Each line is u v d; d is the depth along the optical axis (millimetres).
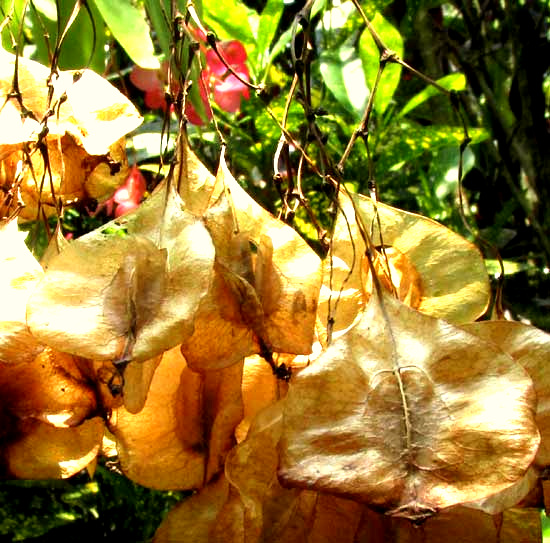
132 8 342
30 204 308
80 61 369
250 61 535
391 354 223
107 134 304
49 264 244
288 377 246
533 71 661
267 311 249
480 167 728
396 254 265
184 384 257
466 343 220
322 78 592
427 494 205
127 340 231
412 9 663
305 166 576
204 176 270
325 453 212
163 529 249
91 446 268
